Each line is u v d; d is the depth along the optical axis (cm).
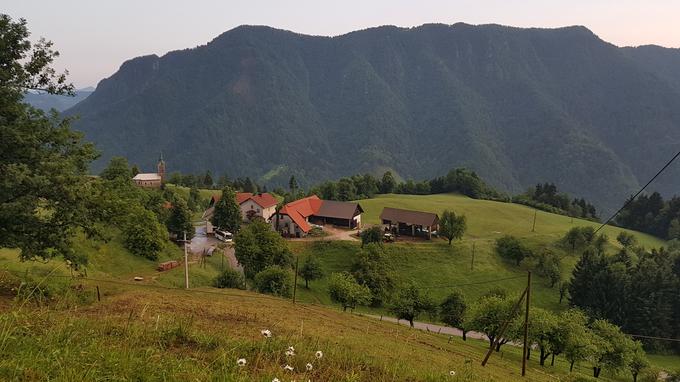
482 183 17875
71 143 2156
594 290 7725
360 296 5859
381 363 1373
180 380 766
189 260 6612
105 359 777
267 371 970
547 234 10881
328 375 1075
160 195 8450
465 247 9169
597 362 4650
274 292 5597
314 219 10406
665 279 7906
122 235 5800
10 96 1870
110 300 2145
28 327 866
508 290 7994
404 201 14025
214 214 9412
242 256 6378
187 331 1214
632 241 11262
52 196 1909
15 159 1864
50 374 673
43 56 2030
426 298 5909
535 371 3562
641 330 7325
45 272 2952
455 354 3036
